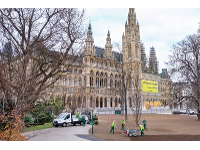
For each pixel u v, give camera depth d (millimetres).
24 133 25547
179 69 46906
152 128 32875
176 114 74688
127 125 36688
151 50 164125
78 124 37844
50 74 26938
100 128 31656
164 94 159375
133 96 42219
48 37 25000
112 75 124812
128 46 131000
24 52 21750
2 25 20578
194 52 45781
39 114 36438
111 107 117750
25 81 19953
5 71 19078
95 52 126625
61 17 25188
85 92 102125
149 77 142500
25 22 24062
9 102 21078
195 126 35781
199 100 46531
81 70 104688
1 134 16156
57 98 50094
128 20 136625
